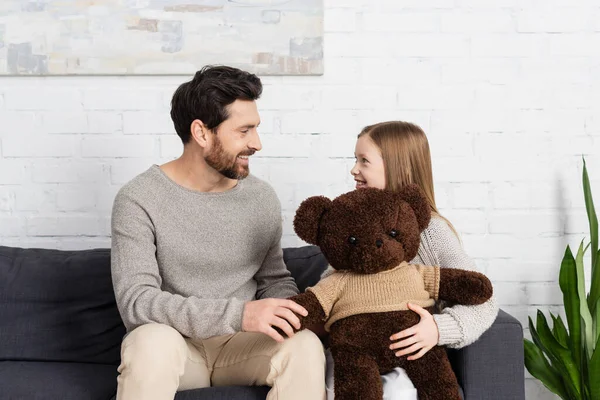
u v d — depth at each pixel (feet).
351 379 4.59
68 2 6.99
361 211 4.79
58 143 7.14
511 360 5.01
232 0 7.00
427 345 4.71
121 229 5.31
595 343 6.22
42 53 7.02
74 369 5.75
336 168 7.22
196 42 7.03
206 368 5.37
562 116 7.22
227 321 4.73
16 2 6.98
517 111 7.21
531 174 7.25
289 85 7.15
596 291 6.39
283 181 7.21
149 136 7.16
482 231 7.29
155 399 4.44
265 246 5.88
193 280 5.55
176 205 5.52
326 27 7.11
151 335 4.56
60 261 6.41
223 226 5.62
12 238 7.21
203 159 5.58
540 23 7.16
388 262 4.71
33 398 5.15
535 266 7.30
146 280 5.12
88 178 7.18
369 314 4.76
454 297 4.94
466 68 7.18
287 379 4.60
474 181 7.25
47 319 6.15
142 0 7.00
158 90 7.13
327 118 7.18
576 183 7.27
